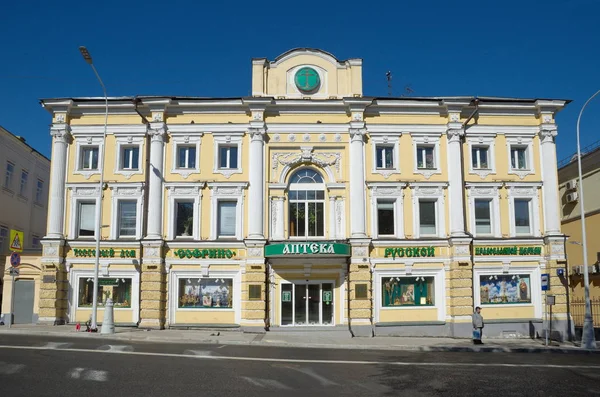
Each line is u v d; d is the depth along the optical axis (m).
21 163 40.91
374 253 29.52
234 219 30.28
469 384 14.37
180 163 30.66
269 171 30.30
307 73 31.12
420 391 13.30
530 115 31.38
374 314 29.08
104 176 30.19
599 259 35.38
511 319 29.33
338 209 30.06
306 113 30.67
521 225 30.84
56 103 30.20
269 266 29.25
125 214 30.41
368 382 14.30
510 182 30.66
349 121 30.62
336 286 29.30
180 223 30.19
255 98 29.84
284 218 29.95
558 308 29.48
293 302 29.19
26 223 41.78
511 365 18.14
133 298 29.17
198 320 29.16
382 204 30.41
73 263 29.58
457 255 29.27
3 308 30.41
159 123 30.22
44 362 15.63
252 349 21.30
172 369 15.28
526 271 29.98
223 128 30.47
